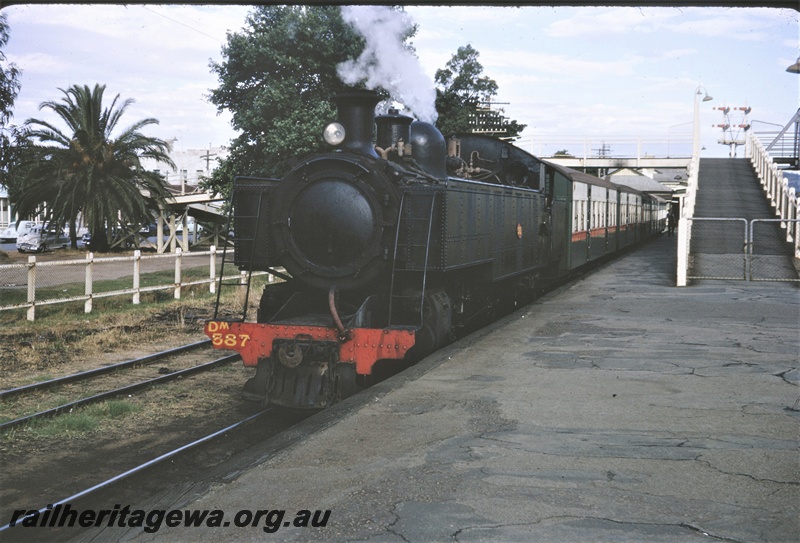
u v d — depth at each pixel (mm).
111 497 6348
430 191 9281
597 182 24734
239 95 25516
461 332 12438
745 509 4492
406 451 5637
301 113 23797
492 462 5359
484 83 31516
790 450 5582
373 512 4516
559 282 21859
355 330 8492
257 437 8078
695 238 23234
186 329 14789
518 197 14195
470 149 15172
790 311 13289
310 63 23953
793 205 22188
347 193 9344
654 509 4504
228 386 10375
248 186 9984
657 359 9070
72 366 11383
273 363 8602
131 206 35562
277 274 10055
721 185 32469
